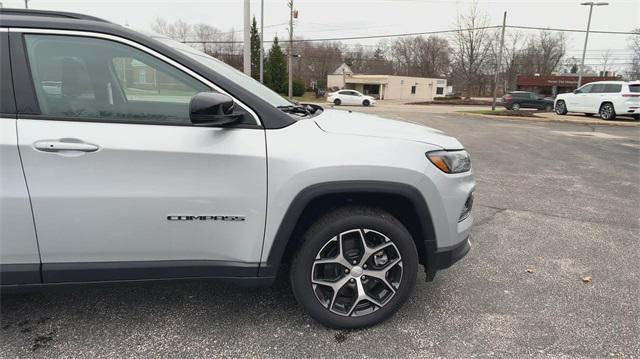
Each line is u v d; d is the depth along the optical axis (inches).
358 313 101.5
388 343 97.6
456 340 99.4
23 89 82.9
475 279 131.0
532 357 94.0
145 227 87.7
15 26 83.5
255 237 91.7
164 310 109.0
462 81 2161.7
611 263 145.3
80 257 87.6
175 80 88.6
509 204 216.2
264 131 89.9
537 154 378.9
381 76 2410.2
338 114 119.0
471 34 1729.8
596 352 96.0
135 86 87.2
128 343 95.3
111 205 85.1
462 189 101.7
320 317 99.7
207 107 80.7
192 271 92.5
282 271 131.1
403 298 102.6
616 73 2551.7
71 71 85.2
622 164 335.3
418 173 94.0
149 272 90.9
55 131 82.5
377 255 100.3
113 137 84.2
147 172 85.4
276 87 2089.1
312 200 90.8
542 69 2625.5
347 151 91.7
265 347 95.2
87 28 85.4
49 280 87.3
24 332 98.2
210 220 89.4
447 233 100.9
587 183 266.7
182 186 87.0
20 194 81.9
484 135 527.8
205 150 86.5
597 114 810.8
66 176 83.0
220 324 103.4
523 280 131.0
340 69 2527.1
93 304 110.7
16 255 84.7
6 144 80.4
